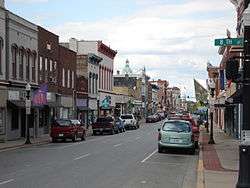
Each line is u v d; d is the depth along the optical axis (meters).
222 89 53.62
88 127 67.69
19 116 41.00
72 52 59.53
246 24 10.95
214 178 16.59
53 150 29.41
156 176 17.64
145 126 78.88
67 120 39.31
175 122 28.33
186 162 23.16
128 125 65.12
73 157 24.52
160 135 28.00
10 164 21.08
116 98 90.50
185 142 27.52
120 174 17.91
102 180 16.16
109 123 51.56
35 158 23.97
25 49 42.47
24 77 42.09
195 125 32.16
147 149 30.48
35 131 45.06
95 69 72.06
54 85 51.44
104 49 78.44
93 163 21.62
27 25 42.91
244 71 10.80
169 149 28.42
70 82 58.47
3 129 37.50
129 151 28.80
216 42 15.64
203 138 42.88
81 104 64.06
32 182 15.47
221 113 67.00
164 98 182.00
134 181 16.12
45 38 48.25
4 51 37.97
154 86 161.38
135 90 122.44
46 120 49.12
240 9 35.69
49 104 47.78
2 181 15.65
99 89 75.69
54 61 51.56
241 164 10.68
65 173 17.89
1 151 29.08
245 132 10.70
